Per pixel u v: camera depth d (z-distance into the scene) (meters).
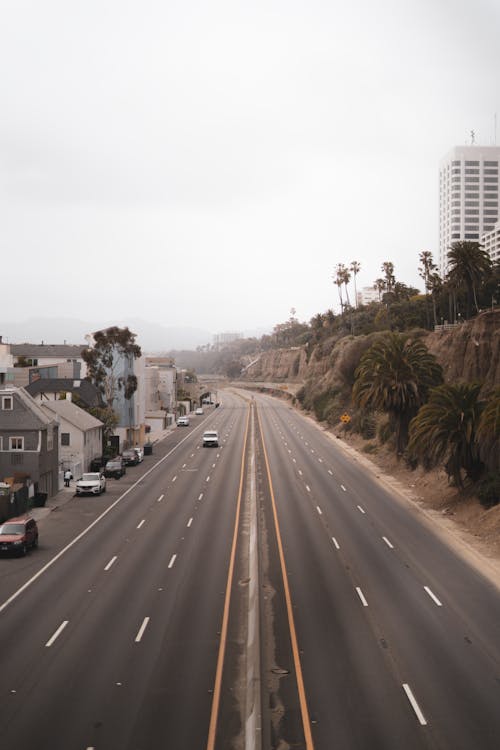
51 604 26.11
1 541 33.44
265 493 52.06
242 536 37.94
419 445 46.44
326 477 60.06
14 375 89.81
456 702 17.92
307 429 106.62
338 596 27.16
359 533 38.56
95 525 41.62
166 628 23.44
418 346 62.44
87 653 21.16
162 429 111.50
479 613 25.12
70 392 79.12
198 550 34.75
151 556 33.62
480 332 72.88
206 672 19.80
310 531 39.06
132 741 15.88
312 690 18.70
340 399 112.31
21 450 49.31
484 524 38.69
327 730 16.48
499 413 39.12
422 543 36.22
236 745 15.72
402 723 16.80
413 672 19.86
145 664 20.34
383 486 55.31
